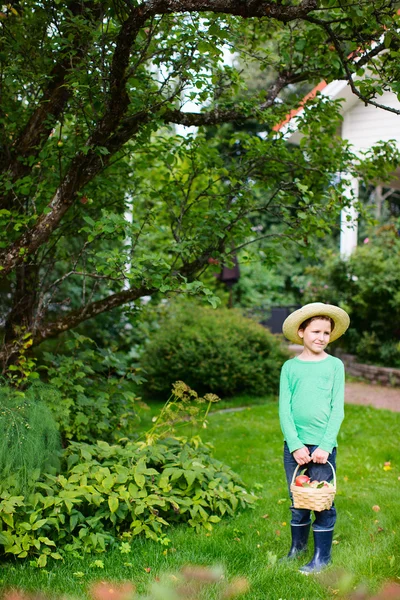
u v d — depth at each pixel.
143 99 4.43
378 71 4.44
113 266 4.11
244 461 5.61
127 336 10.20
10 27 4.79
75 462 3.99
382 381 10.70
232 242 5.54
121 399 5.22
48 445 3.79
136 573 3.28
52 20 4.75
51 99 4.71
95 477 3.73
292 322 3.59
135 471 3.83
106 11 4.49
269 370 9.60
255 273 18.22
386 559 3.40
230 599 2.97
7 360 4.83
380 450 5.88
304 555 3.51
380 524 3.98
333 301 11.96
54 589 3.06
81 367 5.17
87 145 4.23
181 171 5.74
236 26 4.69
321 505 3.16
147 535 3.70
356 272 11.59
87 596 2.98
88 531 3.61
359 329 12.07
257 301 16.97
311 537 3.83
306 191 4.88
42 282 5.37
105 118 4.12
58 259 5.69
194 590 3.05
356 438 6.43
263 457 5.78
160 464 4.33
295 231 5.25
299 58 5.43
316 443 3.43
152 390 9.27
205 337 9.27
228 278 13.37
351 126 10.26
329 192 5.40
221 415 7.91
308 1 3.57
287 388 3.53
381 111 9.99
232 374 9.10
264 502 4.46
